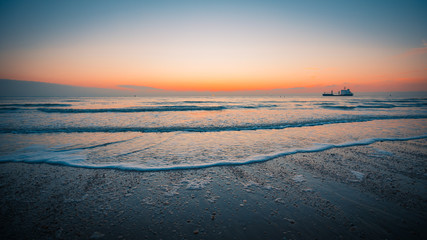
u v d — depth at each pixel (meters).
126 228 2.33
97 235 2.20
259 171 4.23
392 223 2.42
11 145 6.42
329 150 5.88
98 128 9.96
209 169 4.35
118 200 3.00
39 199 2.99
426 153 5.55
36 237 2.15
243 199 3.05
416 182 3.64
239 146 6.42
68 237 2.16
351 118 14.12
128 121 12.52
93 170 4.25
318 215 2.61
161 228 2.34
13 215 2.55
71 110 19.88
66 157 5.15
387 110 22.28
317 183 3.62
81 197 3.08
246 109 23.92
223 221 2.48
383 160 4.93
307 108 25.86
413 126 10.55
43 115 15.90
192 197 3.11
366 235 2.20
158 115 16.36
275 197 3.11
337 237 2.17
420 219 2.50
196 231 2.28
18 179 3.73
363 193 3.22
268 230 2.30
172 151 5.82
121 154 5.48
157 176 3.96
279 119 13.64
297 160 4.96
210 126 10.66
